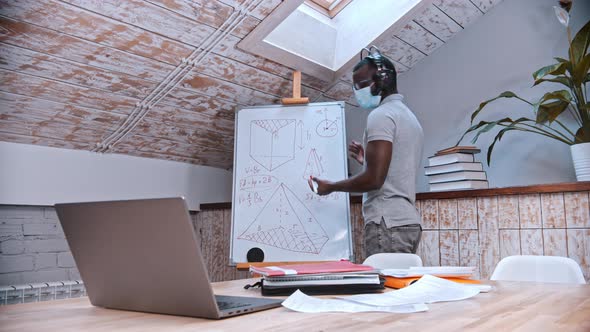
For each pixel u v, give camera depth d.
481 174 2.78
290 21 2.99
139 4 2.33
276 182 2.85
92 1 2.24
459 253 2.69
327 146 2.87
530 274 1.53
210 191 3.87
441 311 0.73
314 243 2.68
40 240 2.96
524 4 3.03
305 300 0.81
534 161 2.90
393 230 2.01
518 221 2.50
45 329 0.63
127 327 0.64
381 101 2.23
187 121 3.25
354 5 3.23
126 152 3.30
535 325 0.62
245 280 1.34
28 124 2.77
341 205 2.72
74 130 2.95
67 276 3.06
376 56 2.22
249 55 2.88
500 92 3.08
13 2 2.12
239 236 2.79
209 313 0.68
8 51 2.34
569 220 2.35
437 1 2.94
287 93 3.33
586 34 2.45
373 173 2.00
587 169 2.45
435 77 3.37
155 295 0.73
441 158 2.83
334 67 3.30
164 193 3.53
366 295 0.88
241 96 3.20
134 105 2.94
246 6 2.53
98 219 0.75
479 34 3.20
